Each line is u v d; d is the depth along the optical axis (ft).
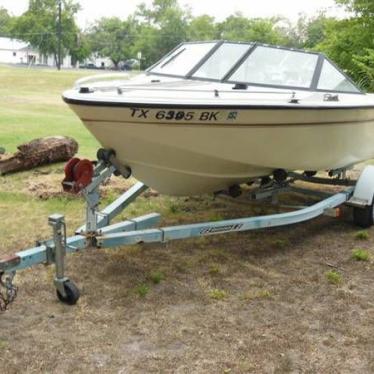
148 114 13.11
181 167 15.08
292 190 19.29
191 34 272.31
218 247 16.46
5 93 77.56
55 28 276.82
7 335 10.99
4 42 286.87
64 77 107.76
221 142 14.47
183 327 11.54
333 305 12.71
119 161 14.52
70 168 12.96
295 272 14.70
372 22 44.62
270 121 14.64
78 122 44.57
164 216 19.06
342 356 10.57
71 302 12.28
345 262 15.47
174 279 14.02
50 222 12.08
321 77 17.40
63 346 10.66
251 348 10.76
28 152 24.30
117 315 11.99
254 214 19.34
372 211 18.06
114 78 17.84
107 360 10.24
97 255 15.38
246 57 16.85
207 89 14.76
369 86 42.19
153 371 9.92
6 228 17.11
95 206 13.47
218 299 12.92
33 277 13.62
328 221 19.21
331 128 16.58
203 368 10.05
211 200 20.97
